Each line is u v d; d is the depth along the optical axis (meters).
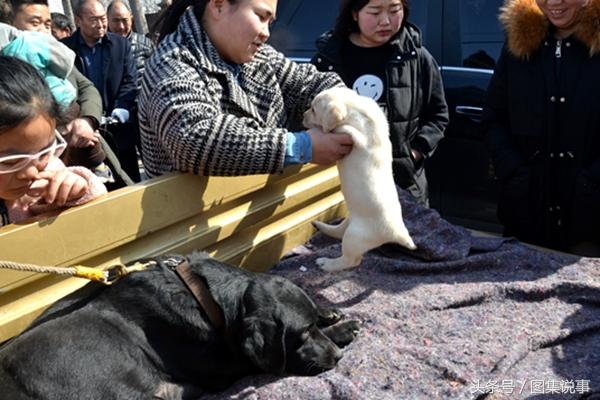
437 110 3.29
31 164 1.51
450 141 3.95
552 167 2.79
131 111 4.68
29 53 2.22
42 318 1.54
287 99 2.32
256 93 2.14
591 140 2.70
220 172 1.81
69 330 1.47
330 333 1.79
